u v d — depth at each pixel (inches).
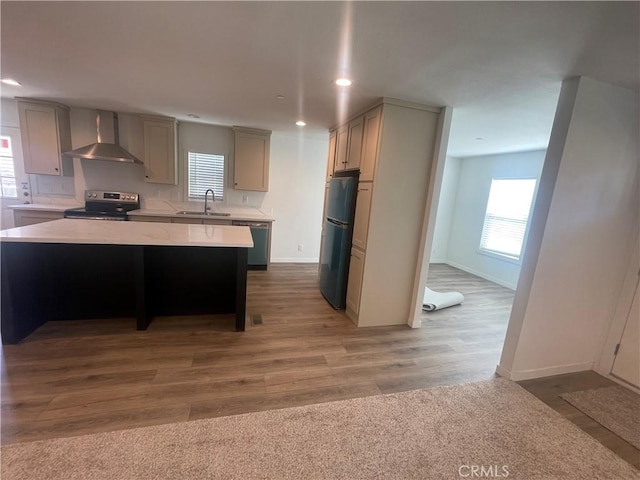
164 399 74.5
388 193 115.5
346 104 117.4
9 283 90.3
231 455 60.6
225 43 73.9
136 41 75.5
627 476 62.7
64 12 63.2
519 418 77.2
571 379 97.0
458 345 115.0
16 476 52.9
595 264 93.4
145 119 165.3
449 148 200.5
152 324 112.0
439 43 66.7
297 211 217.9
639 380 91.4
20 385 75.1
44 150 153.3
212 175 193.2
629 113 85.8
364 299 122.6
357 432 69.0
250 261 193.5
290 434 67.0
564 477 61.5
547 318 92.3
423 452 64.9
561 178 82.2
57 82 112.5
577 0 48.4
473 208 232.1
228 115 153.1
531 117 116.4
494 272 212.5
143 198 182.9
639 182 91.9
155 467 56.7
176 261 116.3
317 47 72.9
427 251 122.0
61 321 108.0
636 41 59.2
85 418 66.5
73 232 100.0
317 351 103.0
